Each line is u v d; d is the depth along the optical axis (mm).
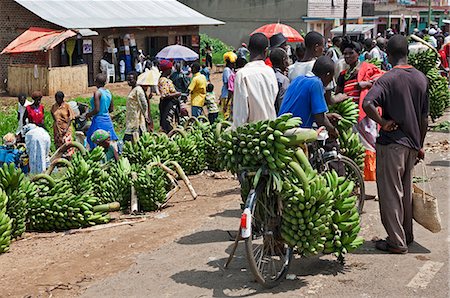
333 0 44000
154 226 7941
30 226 8156
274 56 7848
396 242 6430
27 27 29156
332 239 5859
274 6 43031
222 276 6031
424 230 7199
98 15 30484
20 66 26281
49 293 5793
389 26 49000
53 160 9531
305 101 6207
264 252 5938
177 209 8859
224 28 44750
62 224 8086
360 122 8195
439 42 20781
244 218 5457
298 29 42562
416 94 6293
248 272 6109
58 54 28844
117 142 11773
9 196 7688
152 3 35906
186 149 11000
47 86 25797
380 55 15773
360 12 46594
